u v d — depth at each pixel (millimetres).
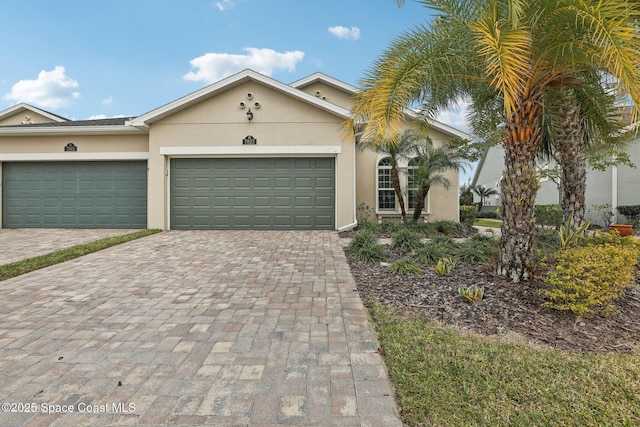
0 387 2521
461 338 3320
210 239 9328
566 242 5504
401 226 10867
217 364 2857
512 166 4738
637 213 13289
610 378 2598
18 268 6016
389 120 4402
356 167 12945
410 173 12414
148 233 10070
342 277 5602
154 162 11117
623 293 4336
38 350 3107
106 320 3832
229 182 11305
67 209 11578
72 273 5855
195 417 2197
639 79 3074
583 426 2119
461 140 10727
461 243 8000
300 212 11258
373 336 3396
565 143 6555
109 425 2125
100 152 11461
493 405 2305
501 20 3820
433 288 4824
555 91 5855
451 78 4984
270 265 6441
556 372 2691
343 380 2609
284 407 2291
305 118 11055
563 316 3811
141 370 2764
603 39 3217
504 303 4160
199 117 11109
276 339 3334
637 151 13969
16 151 11500
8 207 11648
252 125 11086
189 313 4043
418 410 2260
